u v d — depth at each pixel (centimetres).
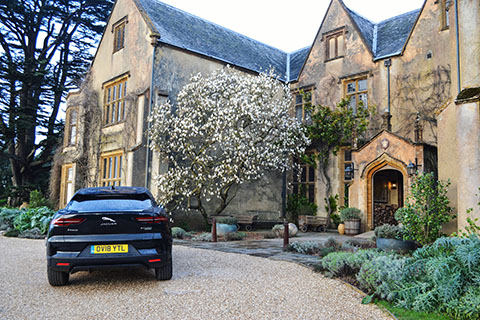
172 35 1473
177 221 1341
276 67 1880
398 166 1159
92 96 1684
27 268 620
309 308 413
